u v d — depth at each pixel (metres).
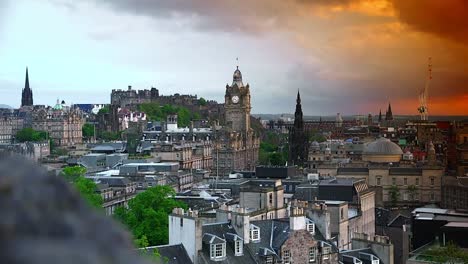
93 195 165.00
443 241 146.00
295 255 117.69
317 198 191.25
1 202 8.71
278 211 156.25
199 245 107.19
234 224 116.06
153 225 144.25
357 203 188.88
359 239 132.38
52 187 9.33
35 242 8.55
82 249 8.77
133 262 9.19
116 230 9.44
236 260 110.75
